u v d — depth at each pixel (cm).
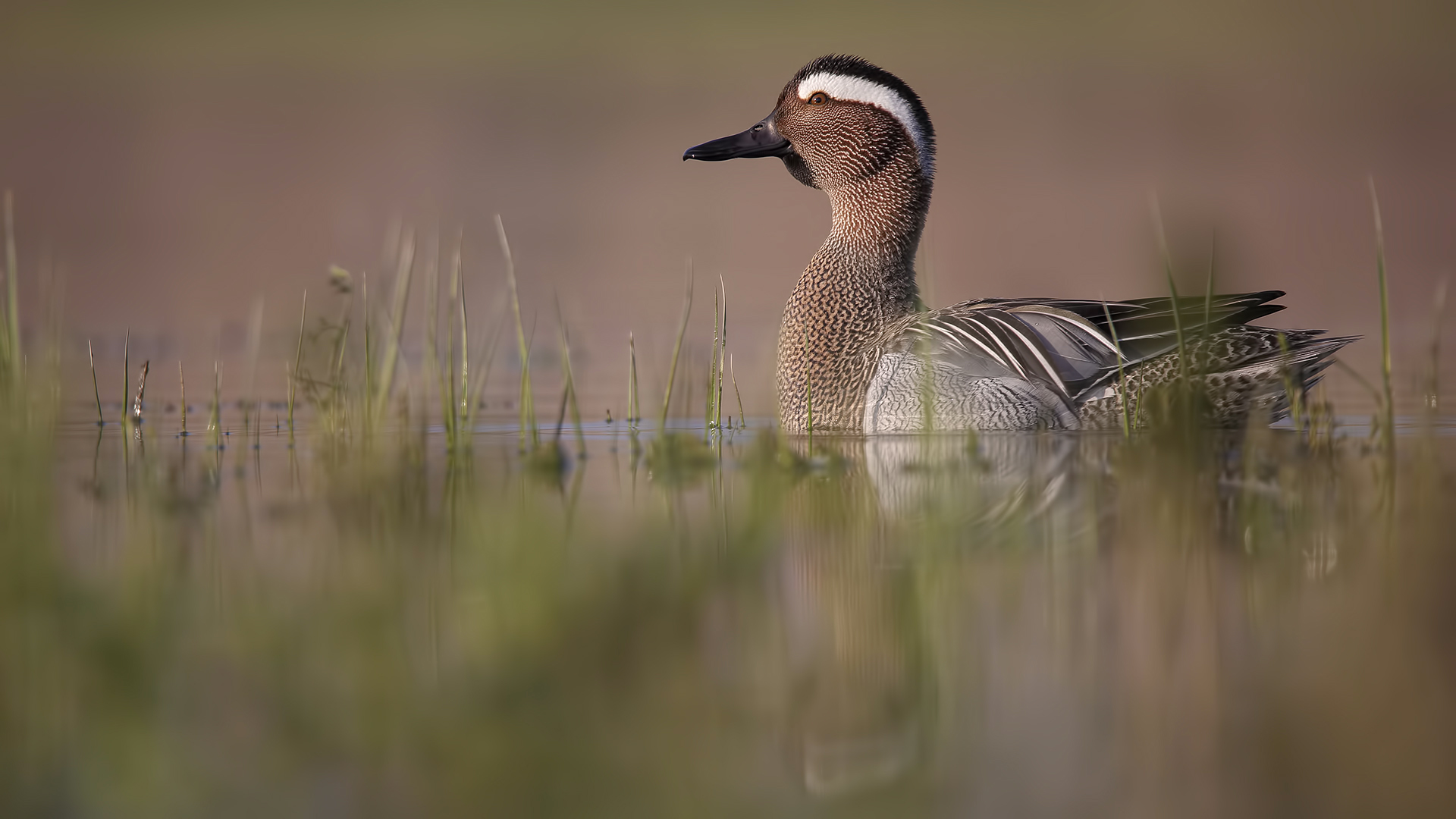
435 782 484
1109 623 659
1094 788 486
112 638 574
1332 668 595
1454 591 707
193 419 1440
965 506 916
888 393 1341
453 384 1179
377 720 518
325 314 1908
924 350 1329
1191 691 570
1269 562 769
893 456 1191
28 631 609
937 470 1073
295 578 716
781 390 1462
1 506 895
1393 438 1159
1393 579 730
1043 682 585
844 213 1549
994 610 683
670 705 531
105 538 825
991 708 557
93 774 493
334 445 1218
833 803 473
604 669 553
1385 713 547
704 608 644
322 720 519
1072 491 980
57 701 544
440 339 1973
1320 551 791
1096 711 554
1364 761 507
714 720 528
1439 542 811
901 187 1530
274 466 1120
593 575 641
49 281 2445
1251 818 464
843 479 1073
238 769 494
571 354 1922
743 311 2261
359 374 1429
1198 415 1158
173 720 529
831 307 1470
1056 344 1304
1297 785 489
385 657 577
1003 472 1062
